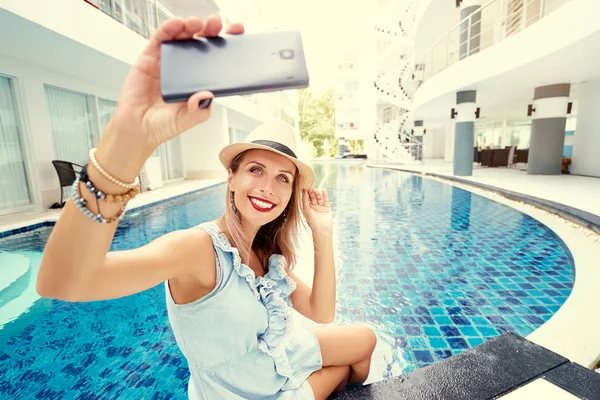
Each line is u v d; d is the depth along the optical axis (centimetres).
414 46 1920
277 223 144
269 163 111
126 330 298
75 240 69
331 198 934
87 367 245
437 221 645
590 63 797
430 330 277
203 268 104
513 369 149
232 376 122
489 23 1524
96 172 66
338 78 3503
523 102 1439
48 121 739
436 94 1296
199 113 65
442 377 147
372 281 377
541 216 609
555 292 335
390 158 2306
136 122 65
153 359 255
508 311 302
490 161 1753
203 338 112
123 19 754
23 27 500
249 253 126
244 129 2208
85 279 73
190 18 68
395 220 665
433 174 1362
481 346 167
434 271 401
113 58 673
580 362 202
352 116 3562
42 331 296
